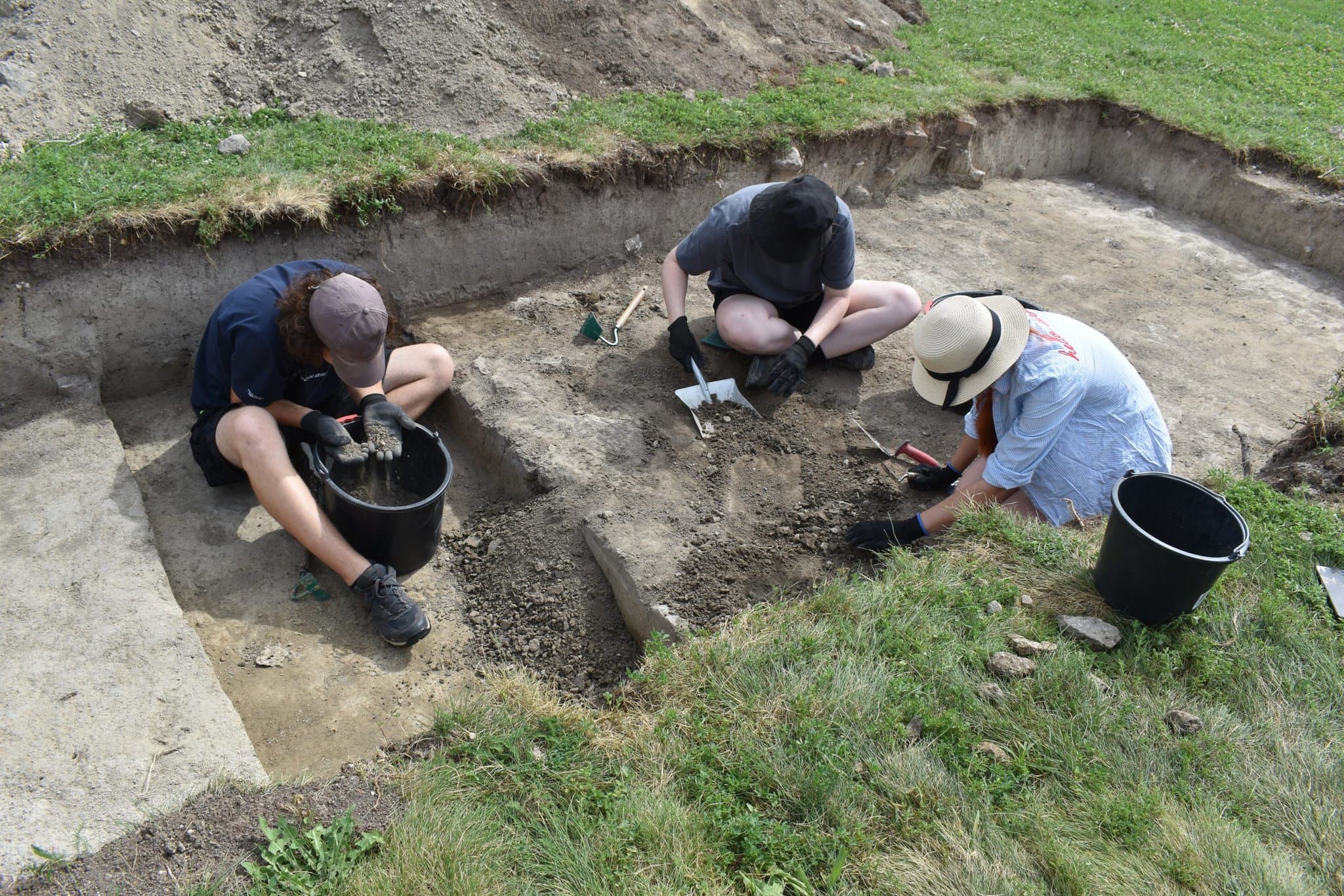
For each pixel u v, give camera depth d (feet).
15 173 14.07
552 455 13.20
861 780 8.70
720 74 21.08
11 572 10.82
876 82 22.79
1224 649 10.09
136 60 16.48
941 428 14.88
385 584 11.42
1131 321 18.72
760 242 12.80
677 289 14.87
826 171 20.79
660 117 18.83
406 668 11.34
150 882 7.83
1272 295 20.48
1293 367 17.72
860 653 9.98
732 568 11.76
